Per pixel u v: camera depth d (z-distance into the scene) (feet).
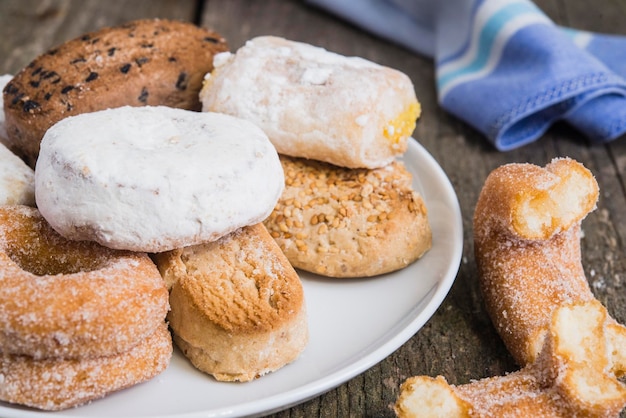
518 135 1.38
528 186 0.99
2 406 0.87
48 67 1.14
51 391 0.86
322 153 1.07
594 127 1.36
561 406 0.86
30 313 0.84
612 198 1.28
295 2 1.74
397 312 1.02
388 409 0.95
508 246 1.01
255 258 0.97
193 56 1.18
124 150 0.93
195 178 0.92
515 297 0.98
